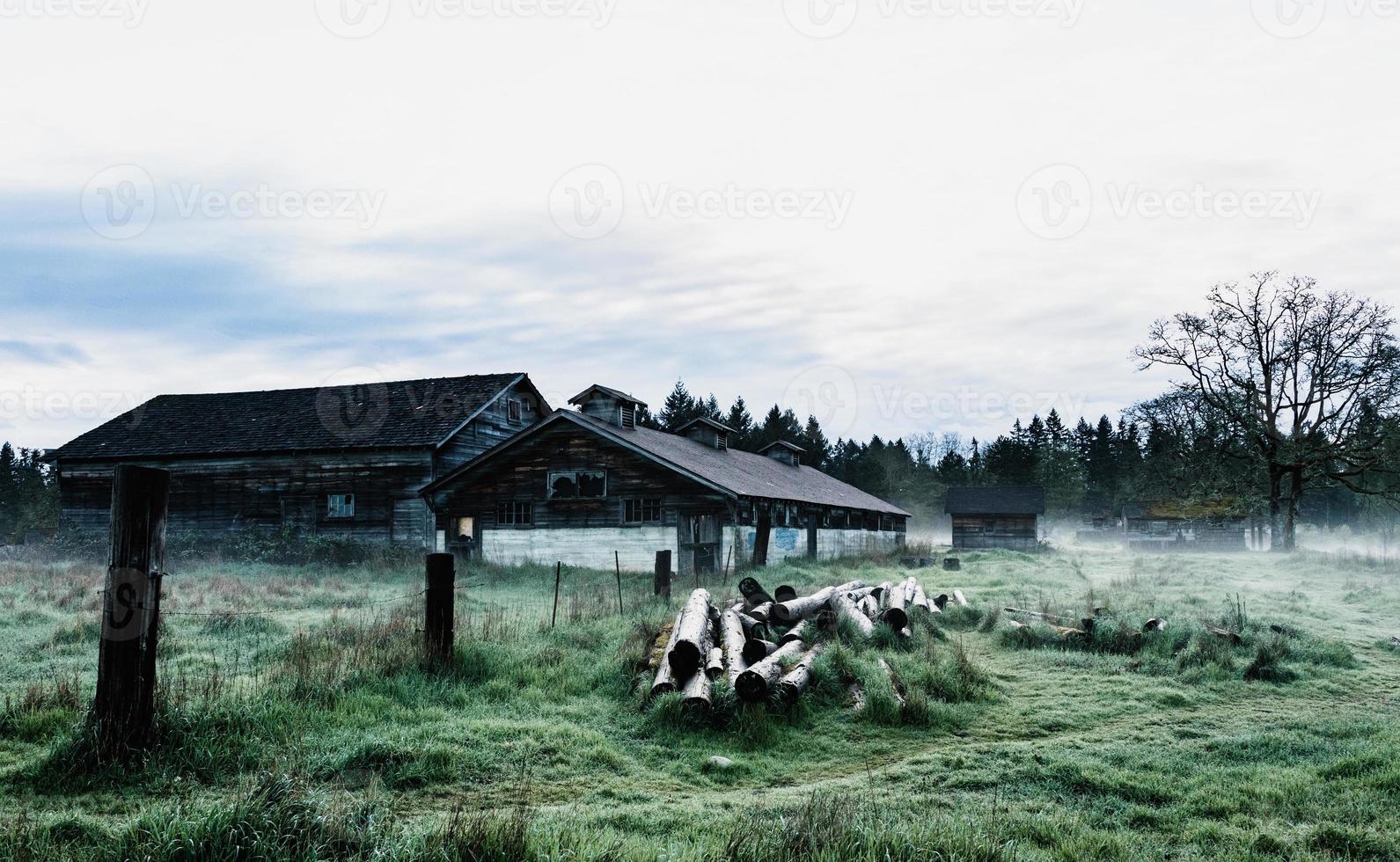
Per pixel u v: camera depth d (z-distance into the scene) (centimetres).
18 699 845
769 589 2208
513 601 1998
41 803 612
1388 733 882
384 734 790
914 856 528
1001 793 717
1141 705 1045
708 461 3344
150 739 698
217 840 495
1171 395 6225
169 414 4069
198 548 3281
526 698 970
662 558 1856
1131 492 9550
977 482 9869
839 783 745
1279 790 703
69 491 3759
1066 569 3353
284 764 677
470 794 687
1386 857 573
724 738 871
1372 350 5084
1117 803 694
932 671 1095
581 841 534
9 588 2034
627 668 1078
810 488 4097
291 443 3609
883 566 3366
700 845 539
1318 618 1783
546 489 3100
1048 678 1194
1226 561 3916
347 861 497
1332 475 5325
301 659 991
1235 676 1205
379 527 3491
